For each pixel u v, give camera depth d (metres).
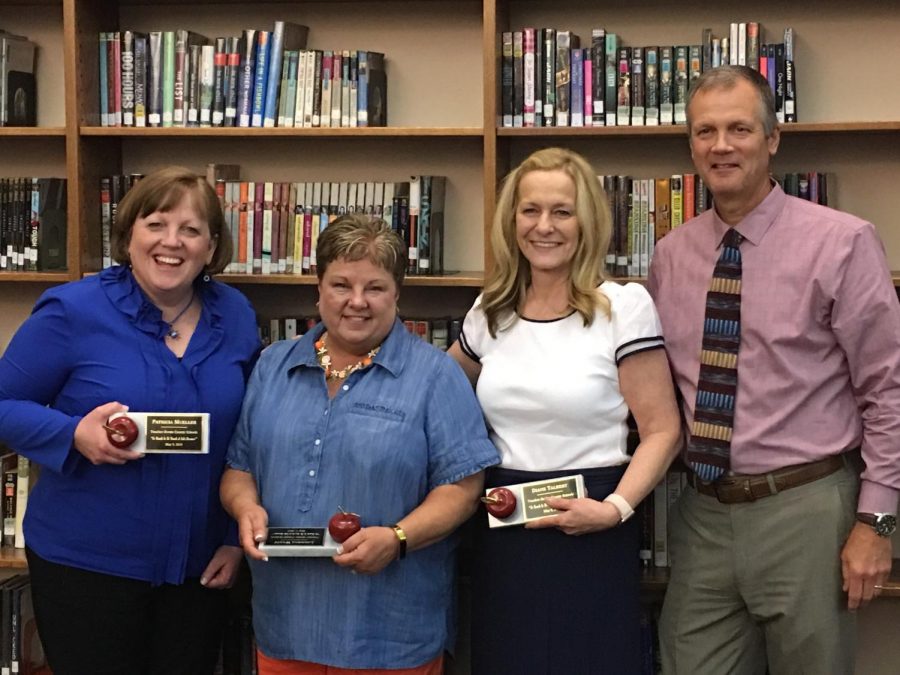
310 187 2.82
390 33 3.01
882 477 2.07
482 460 2.04
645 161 2.92
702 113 2.15
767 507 2.14
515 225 2.17
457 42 2.98
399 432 2.03
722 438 2.17
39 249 2.88
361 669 2.02
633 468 2.06
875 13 2.81
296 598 2.04
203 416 2.08
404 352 2.11
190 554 2.18
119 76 2.84
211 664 2.32
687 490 2.33
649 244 2.73
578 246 2.12
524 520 2.02
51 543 2.16
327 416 2.06
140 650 2.21
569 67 2.71
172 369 2.15
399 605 2.04
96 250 2.88
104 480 2.12
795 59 2.85
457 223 3.02
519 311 2.19
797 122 2.71
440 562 2.12
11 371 2.14
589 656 2.04
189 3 3.04
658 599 2.77
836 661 2.13
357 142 3.04
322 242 2.08
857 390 2.14
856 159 2.84
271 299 3.09
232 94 2.81
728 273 2.19
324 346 2.16
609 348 2.08
